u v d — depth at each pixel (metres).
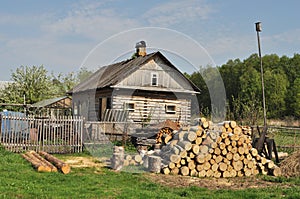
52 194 6.89
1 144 12.90
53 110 22.22
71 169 10.07
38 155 11.42
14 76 29.73
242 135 10.52
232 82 48.62
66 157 12.46
